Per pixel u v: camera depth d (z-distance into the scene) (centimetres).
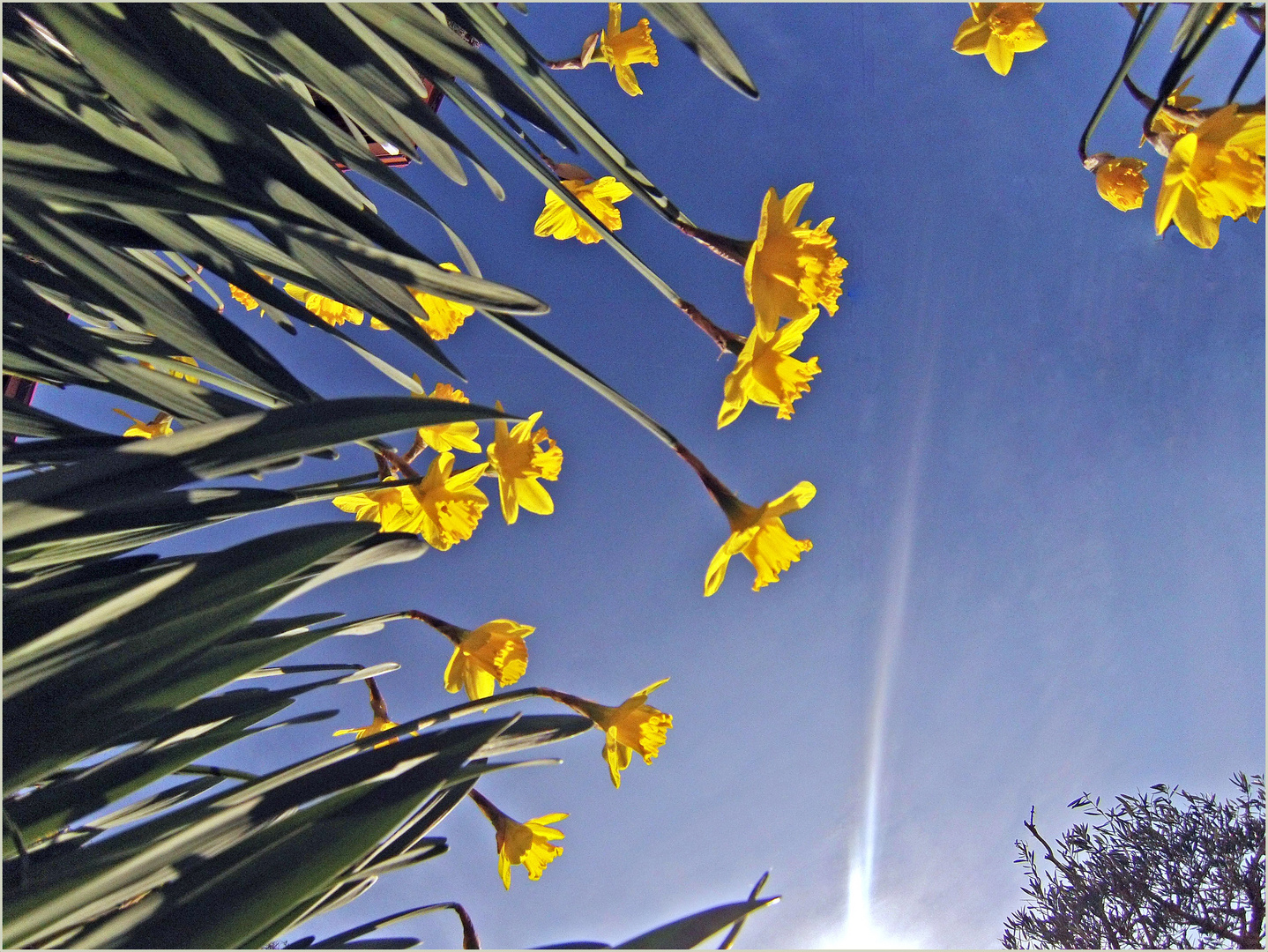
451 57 41
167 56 39
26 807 37
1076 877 184
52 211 40
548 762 41
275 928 31
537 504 64
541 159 43
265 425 33
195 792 47
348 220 41
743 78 35
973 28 54
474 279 37
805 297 48
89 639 34
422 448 62
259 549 35
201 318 42
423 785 34
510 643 57
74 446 41
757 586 52
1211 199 43
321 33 41
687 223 46
